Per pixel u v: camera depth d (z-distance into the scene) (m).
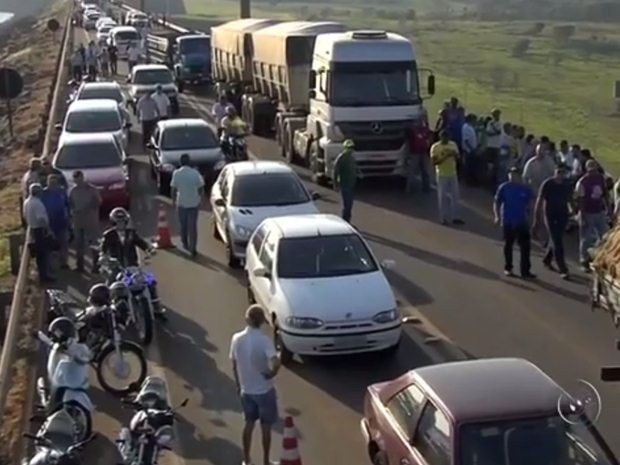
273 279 28.64
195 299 33.59
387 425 18.45
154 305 30.83
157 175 50.44
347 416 24.22
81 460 21.44
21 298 31.02
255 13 175.62
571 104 60.41
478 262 37.84
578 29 105.25
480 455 15.63
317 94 51.22
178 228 43.31
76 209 36.94
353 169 41.97
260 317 20.88
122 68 109.06
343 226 30.58
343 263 28.95
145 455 19.56
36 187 35.75
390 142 49.50
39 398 24.48
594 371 26.53
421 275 36.31
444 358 27.84
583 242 35.47
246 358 20.73
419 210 46.59
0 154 72.38
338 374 27.06
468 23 121.62
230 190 38.62
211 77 92.44
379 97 49.16
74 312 28.17
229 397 25.56
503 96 65.06
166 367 27.52
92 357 24.59
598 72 73.75
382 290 27.94
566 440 15.78
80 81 84.69
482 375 17.45
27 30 190.75
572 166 39.75
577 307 32.31
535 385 16.95
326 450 22.30
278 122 61.25
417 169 50.16
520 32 107.06
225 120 56.31
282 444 20.95
